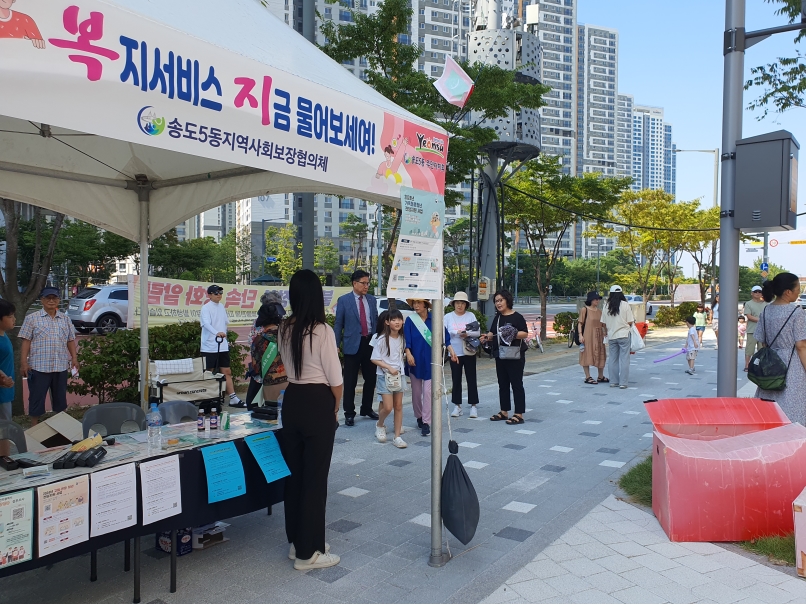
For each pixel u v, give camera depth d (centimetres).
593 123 15338
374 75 1126
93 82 232
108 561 401
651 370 1346
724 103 508
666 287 8756
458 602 339
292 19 6631
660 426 470
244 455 404
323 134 325
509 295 800
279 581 368
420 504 504
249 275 5434
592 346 1141
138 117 246
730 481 410
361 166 349
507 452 662
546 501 509
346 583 365
